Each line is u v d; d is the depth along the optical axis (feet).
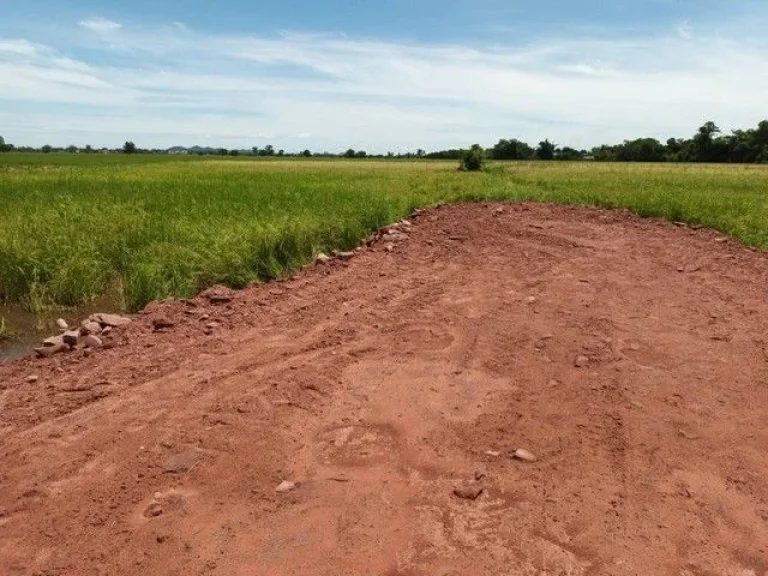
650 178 92.79
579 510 10.22
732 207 44.55
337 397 14.30
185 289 24.45
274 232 28.55
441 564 8.96
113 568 9.00
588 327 18.89
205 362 16.42
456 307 21.08
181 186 63.10
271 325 19.51
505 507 10.31
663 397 14.21
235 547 9.36
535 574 8.79
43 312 24.03
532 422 13.10
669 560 9.12
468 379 15.25
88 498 10.61
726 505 10.41
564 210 44.73
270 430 12.72
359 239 33.60
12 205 40.73
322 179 82.94
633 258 29.25
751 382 15.08
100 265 26.96
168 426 12.88
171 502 10.46
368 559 9.07
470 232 35.24
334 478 11.11
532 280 24.88
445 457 11.77
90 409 13.83
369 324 19.45
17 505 10.49
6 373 16.53
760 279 25.46
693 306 21.35
